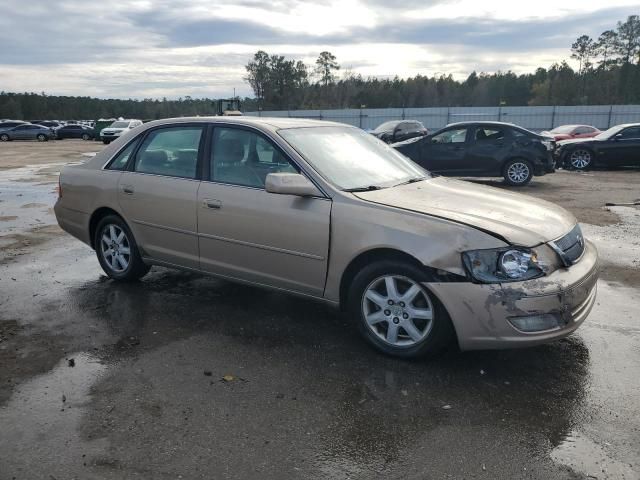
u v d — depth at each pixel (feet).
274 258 13.76
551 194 38.24
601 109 146.41
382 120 159.74
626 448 9.23
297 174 13.10
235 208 14.16
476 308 11.12
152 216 16.11
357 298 12.68
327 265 12.89
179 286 17.67
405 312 12.09
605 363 12.28
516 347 11.14
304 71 313.73
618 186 42.65
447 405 10.57
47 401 10.73
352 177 13.91
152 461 8.92
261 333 13.96
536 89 328.29
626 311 15.47
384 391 11.08
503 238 11.23
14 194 39.45
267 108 294.25
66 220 18.76
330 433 9.67
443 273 11.29
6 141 147.43
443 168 43.24
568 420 10.06
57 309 15.67
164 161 16.15
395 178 14.82
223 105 124.57
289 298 16.52
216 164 14.98
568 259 11.83
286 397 10.86
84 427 9.85
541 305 10.94
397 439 9.50
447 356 12.62
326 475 8.60
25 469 8.73
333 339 13.60
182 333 13.98
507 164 42.39
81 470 8.70
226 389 11.17
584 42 307.99
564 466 8.79
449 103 337.52
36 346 13.23
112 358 12.58
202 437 9.54
